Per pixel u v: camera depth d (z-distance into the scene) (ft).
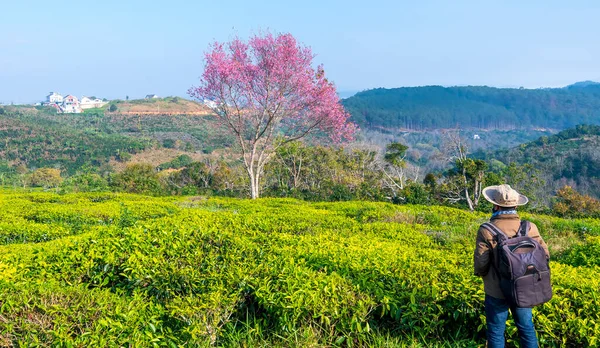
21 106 416.46
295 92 68.23
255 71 67.31
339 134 71.87
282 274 14.82
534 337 11.09
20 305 12.26
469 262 16.99
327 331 13.38
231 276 14.79
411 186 74.84
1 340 11.23
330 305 13.23
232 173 93.91
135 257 16.44
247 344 13.12
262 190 81.87
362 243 20.42
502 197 11.43
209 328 12.91
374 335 13.24
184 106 391.65
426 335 13.43
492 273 11.32
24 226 28.60
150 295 15.37
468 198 73.20
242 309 14.69
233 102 68.03
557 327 12.01
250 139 77.41
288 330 13.20
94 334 11.37
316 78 68.85
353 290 13.99
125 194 57.77
